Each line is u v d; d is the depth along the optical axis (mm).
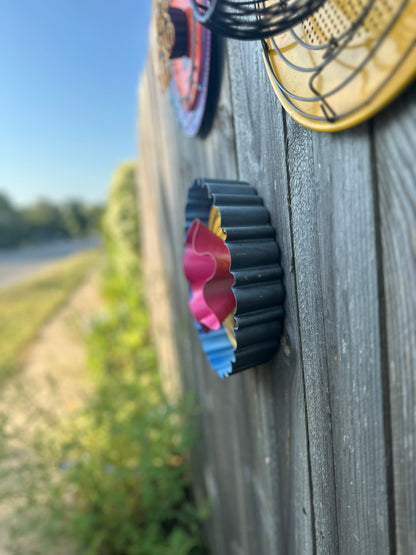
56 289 9289
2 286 10945
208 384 1286
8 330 5504
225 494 1237
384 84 323
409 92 317
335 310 453
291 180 525
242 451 971
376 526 433
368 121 365
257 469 864
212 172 913
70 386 3166
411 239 335
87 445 1840
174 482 1694
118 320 4062
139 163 3158
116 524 1626
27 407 2002
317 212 469
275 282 584
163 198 1891
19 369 3791
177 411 1613
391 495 402
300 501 644
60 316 6168
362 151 378
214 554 1543
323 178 448
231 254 537
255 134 629
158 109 1628
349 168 400
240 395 912
